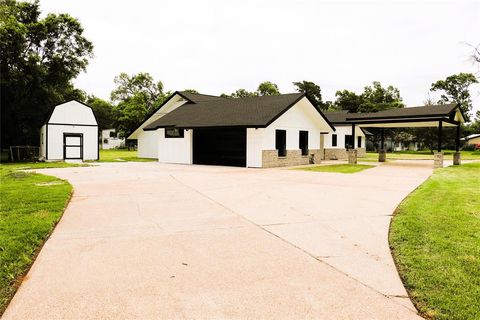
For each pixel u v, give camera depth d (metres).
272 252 4.58
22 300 3.21
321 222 6.21
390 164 22.61
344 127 30.91
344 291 3.42
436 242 4.80
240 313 2.98
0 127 33.28
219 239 5.16
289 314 2.97
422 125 23.20
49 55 33.00
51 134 27.88
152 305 3.12
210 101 27.22
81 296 3.29
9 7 30.53
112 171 16.77
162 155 24.75
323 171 16.75
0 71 28.70
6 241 4.86
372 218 6.50
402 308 3.09
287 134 20.92
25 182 11.85
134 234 5.42
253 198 8.70
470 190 9.67
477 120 67.50
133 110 46.78
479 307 3.02
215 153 23.08
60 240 5.11
